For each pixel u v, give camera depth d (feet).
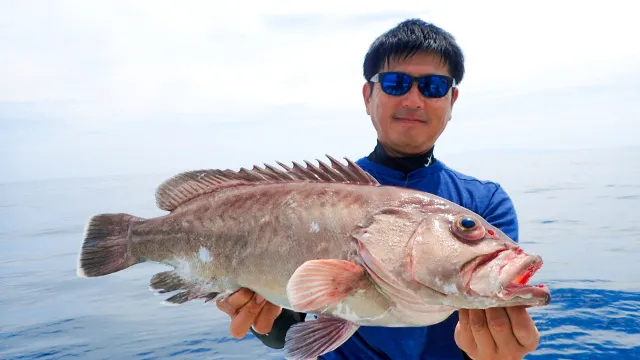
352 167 2.07
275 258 1.98
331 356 2.49
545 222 10.34
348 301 1.78
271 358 4.28
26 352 4.55
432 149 2.68
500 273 1.58
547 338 4.27
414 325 1.80
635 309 4.84
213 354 4.40
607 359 3.85
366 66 2.74
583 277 5.98
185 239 2.19
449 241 1.71
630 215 10.71
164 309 5.73
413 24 2.58
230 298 2.06
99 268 2.35
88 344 4.70
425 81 2.49
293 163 2.16
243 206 2.11
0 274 7.86
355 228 1.87
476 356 1.73
